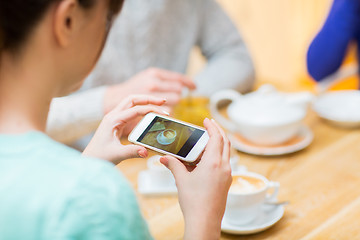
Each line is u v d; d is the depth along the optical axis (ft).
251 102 3.80
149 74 4.00
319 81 6.20
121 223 1.40
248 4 10.41
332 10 6.04
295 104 3.82
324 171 3.29
